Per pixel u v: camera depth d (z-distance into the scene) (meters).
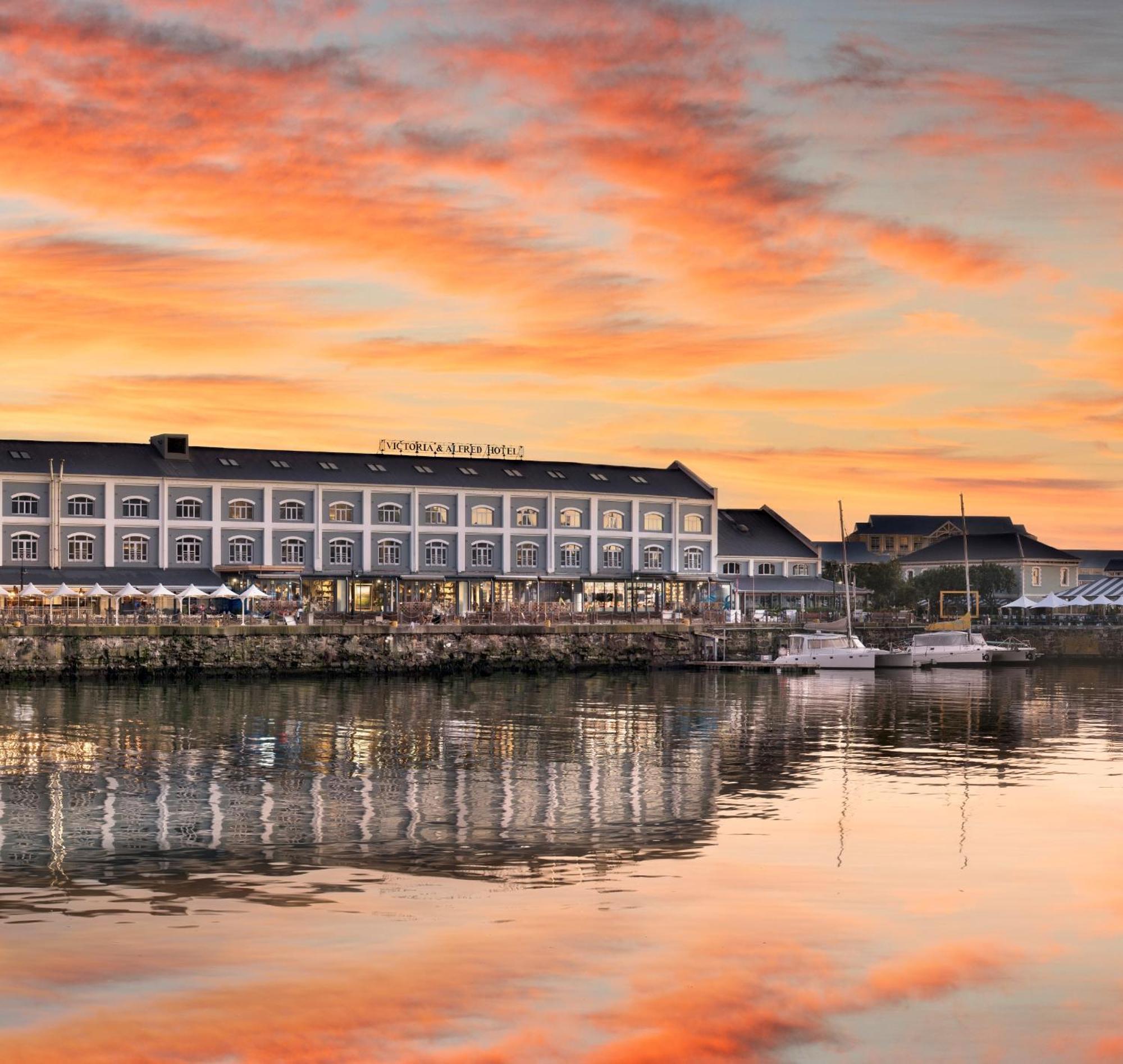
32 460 130.00
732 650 143.12
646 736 70.69
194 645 114.38
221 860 37.41
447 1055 23.17
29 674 108.12
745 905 32.19
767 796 49.44
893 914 31.44
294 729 72.44
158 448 137.62
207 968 27.38
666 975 26.98
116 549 131.25
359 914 31.48
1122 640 158.88
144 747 63.53
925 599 198.12
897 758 61.31
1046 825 43.06
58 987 26.30
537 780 53.59
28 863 37.03
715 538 162.38
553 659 129.88
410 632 122.94
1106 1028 24.28
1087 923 30.73
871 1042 23.69
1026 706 90.94
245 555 136.62
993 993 25.98
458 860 37.38
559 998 25.73
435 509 145.62
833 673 127.75
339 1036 23.92
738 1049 23.33
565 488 152.75
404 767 57.38
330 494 140.50
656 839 40.44
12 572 125.56
